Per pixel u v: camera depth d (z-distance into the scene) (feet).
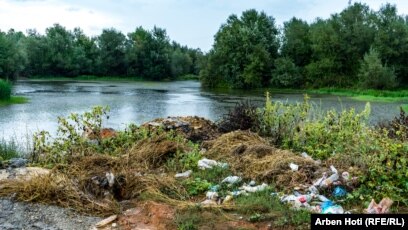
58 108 90.68
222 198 18.04
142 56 295.28
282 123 28.35
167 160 23.43
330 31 203.41
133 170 21.93
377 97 149.89
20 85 187.11
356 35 202.08
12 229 15.44
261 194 17.87
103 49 291.17
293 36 223.10
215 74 215.31
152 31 297.94
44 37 282.36
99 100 113.19
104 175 19.88
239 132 26.96
